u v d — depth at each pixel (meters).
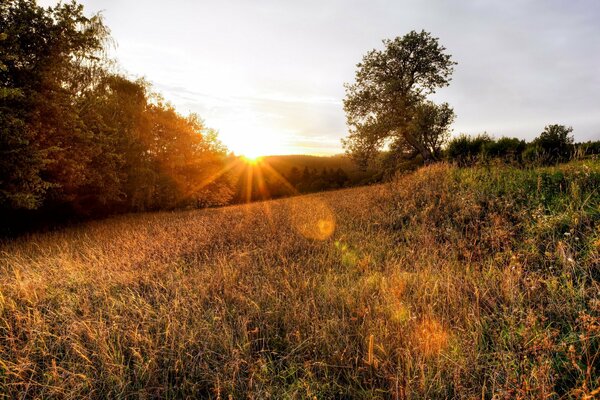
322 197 15.27
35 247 8.04
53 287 4.55
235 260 5.28
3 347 2.97
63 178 10.81
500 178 7.14
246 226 8.03
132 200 17.97
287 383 2.47
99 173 12.73
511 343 2.42
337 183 75.19
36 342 3.09
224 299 3.85
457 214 6.10
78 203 14.44
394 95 22.83
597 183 5.24
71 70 11.23
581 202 4.72
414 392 2.12
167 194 20.84
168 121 21.78
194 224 9.03
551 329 2.56
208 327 3.10
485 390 2.13
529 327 2.50
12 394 2.49
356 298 3.61
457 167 9.61
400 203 7.76
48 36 9.68
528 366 2.26
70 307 3.73
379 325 2.97
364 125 23.58
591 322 2.33
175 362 2.70
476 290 3.13
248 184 88.19
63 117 9.95
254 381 2.46
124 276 4.77
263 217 9.41
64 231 11.21
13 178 8.16
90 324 3.24
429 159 19.97
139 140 18.56
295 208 10.88
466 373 2.25
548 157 9.02
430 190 7.83
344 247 5.64
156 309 3.69
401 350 2.58
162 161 21.81
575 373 2.17
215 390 2.32
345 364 2.57
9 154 7.82
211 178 25.02
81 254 6.57
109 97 16.36
